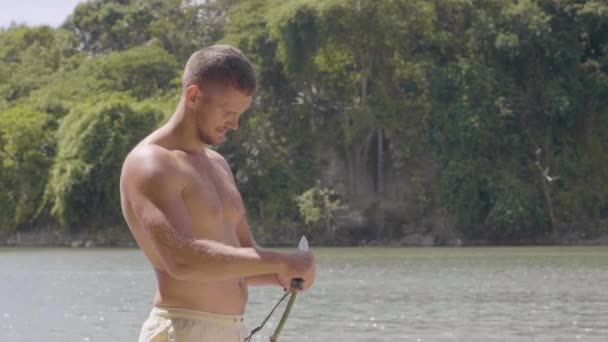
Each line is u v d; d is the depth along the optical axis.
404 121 75.69
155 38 95.88
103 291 31.00
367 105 76.12
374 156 76.50
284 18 75.88
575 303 25.38
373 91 76.69
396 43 75.81
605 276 35.66
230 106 4.94
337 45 75.81
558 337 18.86
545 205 73.31
